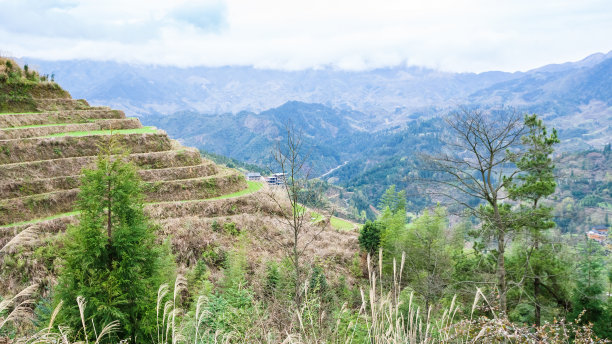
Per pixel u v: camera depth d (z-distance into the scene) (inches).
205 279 797.9
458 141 747.4
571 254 839.7
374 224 1111.6
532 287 850.1
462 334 232.2
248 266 867.4
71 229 455.5
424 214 1086.4
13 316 188.5
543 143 784.9
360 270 1024.9
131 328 428.8
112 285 423.5
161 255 514.0
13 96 1284.4
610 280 847.1
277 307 412.8
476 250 922.7
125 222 454.9
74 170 1032.8
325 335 254.8
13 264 716.7
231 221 1061.8
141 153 1202.0
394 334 188.7
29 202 892.0
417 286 786.2
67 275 431.5
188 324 356.2
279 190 1301.7
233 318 405.1
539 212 749.9
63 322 406.6
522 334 236.8
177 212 1057.5
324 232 1246.3
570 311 855.7
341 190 6924.2
